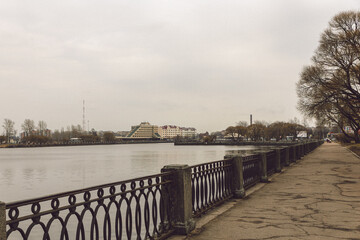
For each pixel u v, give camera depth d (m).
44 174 48.12
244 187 10.96
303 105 42.78
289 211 7.92
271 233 6.14
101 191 4.54
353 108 42.97
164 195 6.13
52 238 14.07
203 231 6.34
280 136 179.50
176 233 6.16
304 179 14.02
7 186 36.19
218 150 131.88
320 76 41.91
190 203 6.51
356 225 6.60
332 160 26.00
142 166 58.31
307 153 37.53
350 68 40.19
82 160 78.25
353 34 39.31
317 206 8.44
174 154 101.75
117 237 4.80
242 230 6.37
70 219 16.92
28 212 19.27
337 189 11.20
